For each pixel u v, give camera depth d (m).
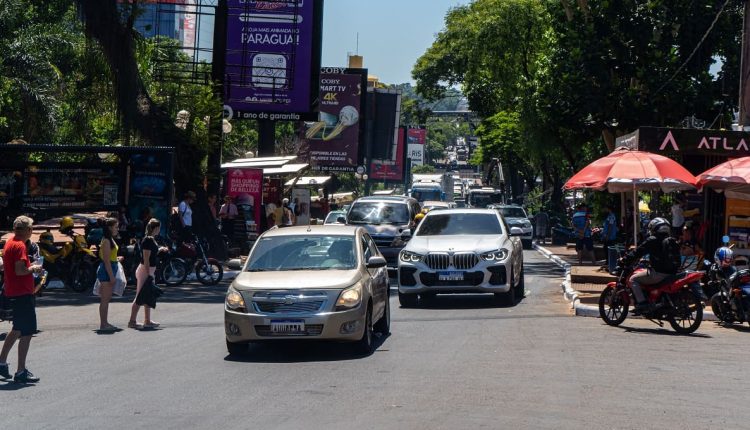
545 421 10.30
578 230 38.25
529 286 29.38
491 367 14.02
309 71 48.28
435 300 25.16
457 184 130.12
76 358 15.27
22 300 13.12
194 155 36.12
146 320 19.25
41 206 29.84
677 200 30.28
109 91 35.34
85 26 34.28
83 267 26.75
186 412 10.91
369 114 94.62
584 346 16.30
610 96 40.19
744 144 25.06
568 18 42.28
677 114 40.78
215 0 43.47
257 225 40.00
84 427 10.17
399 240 33.84
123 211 29.83
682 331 18.06
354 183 118.19
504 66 61.03
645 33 40.12
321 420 10.38
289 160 42.25
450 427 9.99
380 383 12.74
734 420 10.44
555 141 55.53
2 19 45.75
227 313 15.16
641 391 12.12
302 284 15.09
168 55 44.22
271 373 13.71
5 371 13.26
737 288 18.89
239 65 47.91
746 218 24.36
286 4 48.06
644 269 18.44
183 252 29.44
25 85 44.28
